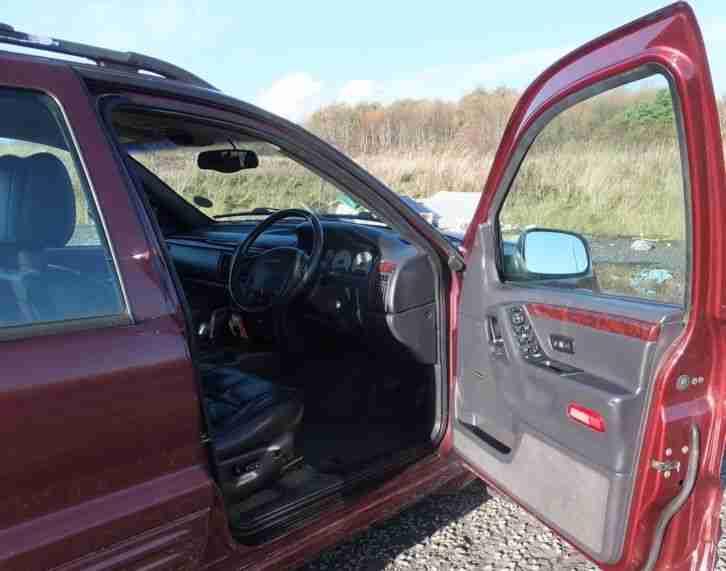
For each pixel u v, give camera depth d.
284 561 1.86
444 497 2.74
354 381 3.01
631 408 1.58
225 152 2.68
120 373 1.33
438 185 12.76
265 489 2.19
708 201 1.44
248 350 3.26
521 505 1.98
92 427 1.29
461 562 2.32
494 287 2.12
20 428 1.19
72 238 1.40
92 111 1.45
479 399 2.21
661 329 1.53
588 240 1.82
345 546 2.43
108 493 1.34
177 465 1.45
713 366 1.57
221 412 2.08
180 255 3.48
